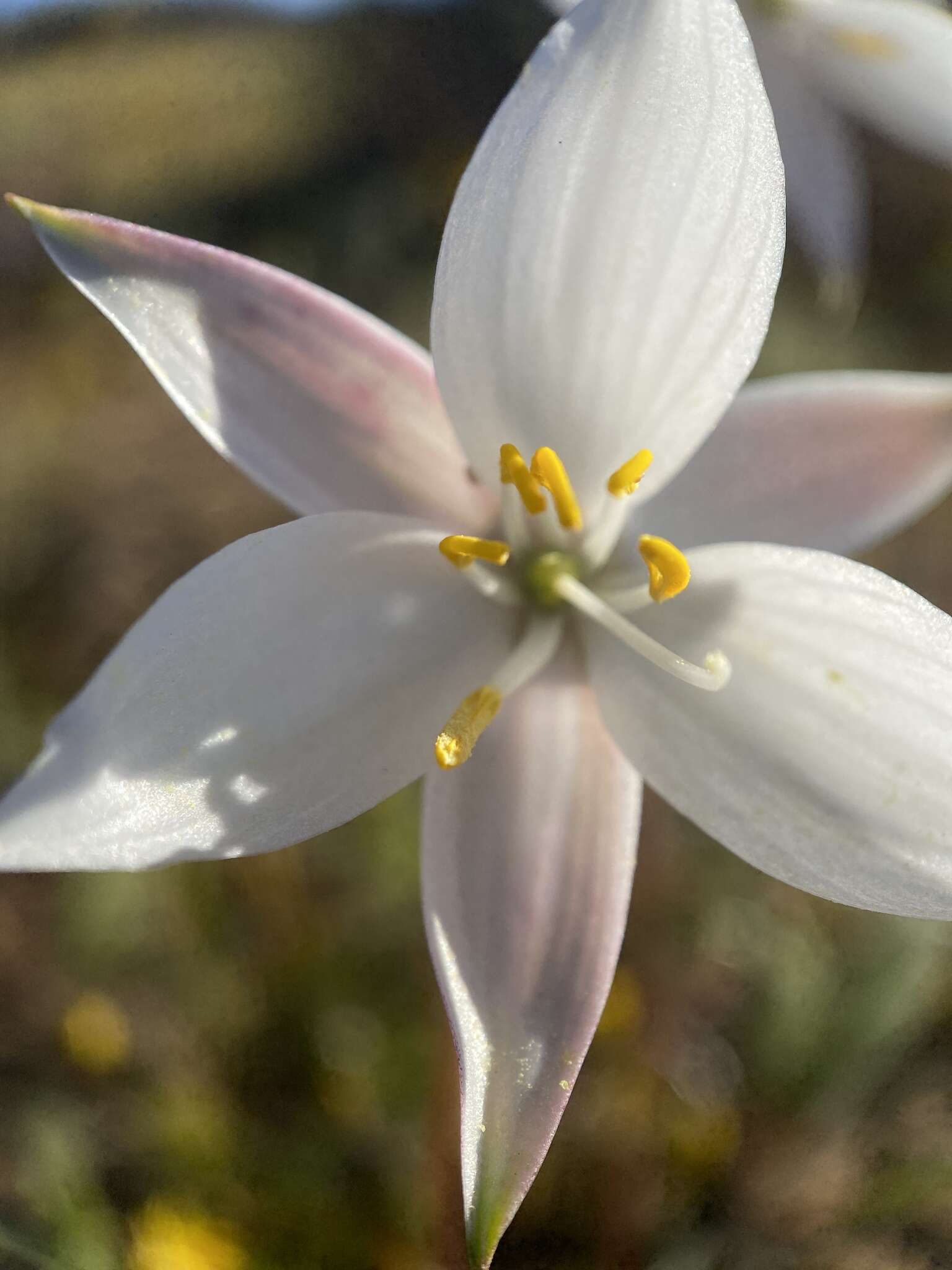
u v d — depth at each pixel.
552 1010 0.07
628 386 0.06
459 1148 0.08
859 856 0.06
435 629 0.07
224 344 0.06
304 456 0.07
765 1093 0.09
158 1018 0.10
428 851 0.07
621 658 0.07
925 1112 0.09
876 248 0.20
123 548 0.15
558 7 0.08
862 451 0.07
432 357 0.06
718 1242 0.09
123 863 0.06
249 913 0.10
